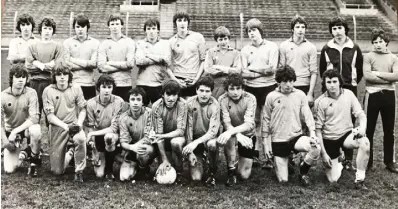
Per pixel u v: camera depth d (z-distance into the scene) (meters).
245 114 5.42
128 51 6.30
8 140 5.30
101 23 24.73
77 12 26.11
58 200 4.44
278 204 4.46
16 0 26.91
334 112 5.33
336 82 5.28
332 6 28.72
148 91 6.32
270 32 24.61
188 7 27.95
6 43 19.92
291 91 5.39
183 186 5.09
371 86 5.90
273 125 5.41
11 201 4.36
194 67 6.40
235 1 29.20
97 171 5.36
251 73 6.12
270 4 28.92
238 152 5.44
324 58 6.14
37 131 5.26
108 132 5.31
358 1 29.33
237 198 4.65
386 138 5.85
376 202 4.54
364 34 24.42
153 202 4.46
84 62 6.22
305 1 29.58
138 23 25.14
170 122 5.30
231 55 6.23
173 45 6.39
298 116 5.38
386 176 5.54
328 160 5.23
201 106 5.30
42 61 6.11
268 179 5.46
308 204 4.47
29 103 5.51
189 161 5.12
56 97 5.40
